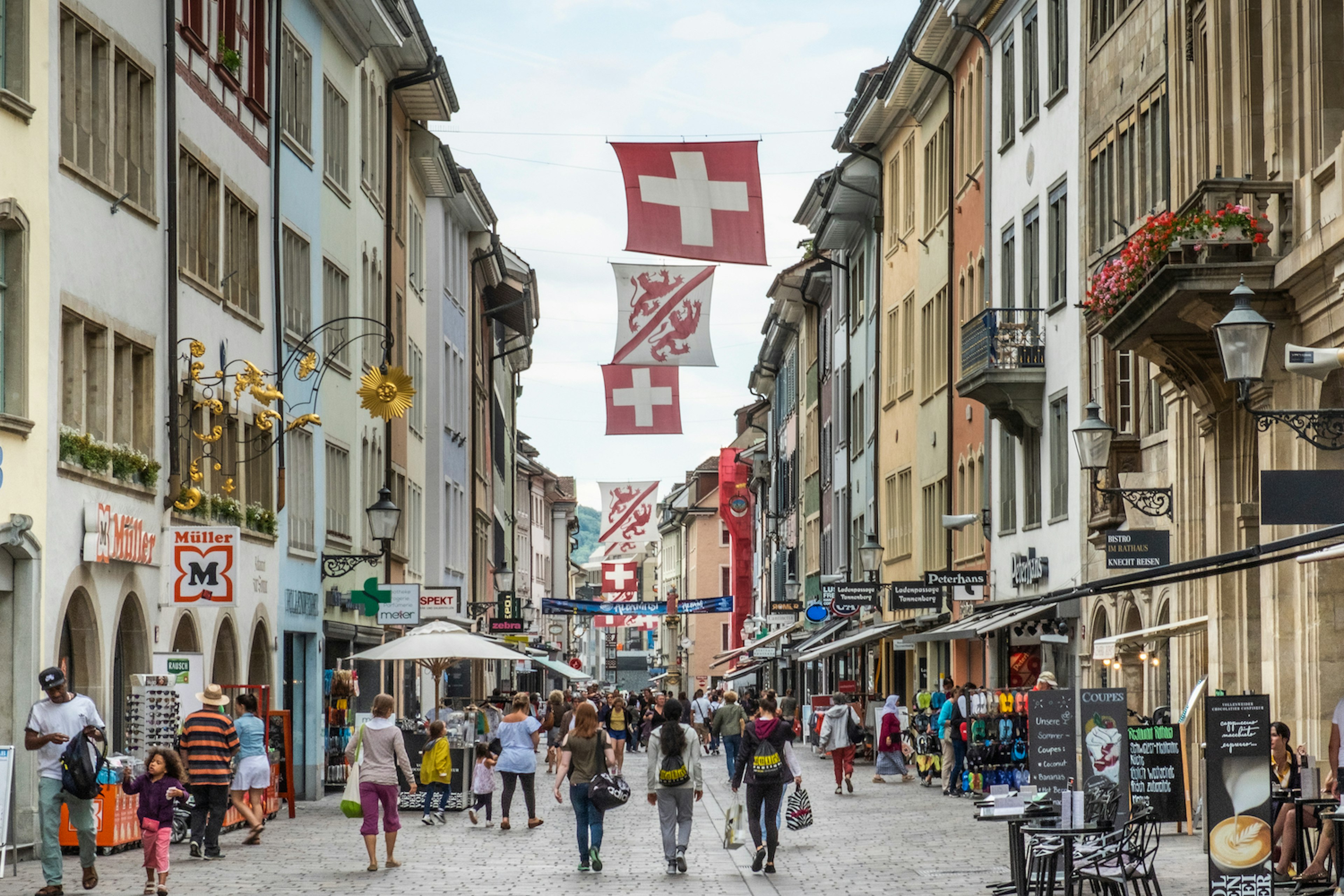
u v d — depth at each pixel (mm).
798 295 70375
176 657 23172
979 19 38500
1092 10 30672
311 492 34469
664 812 19203
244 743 22953
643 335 33094
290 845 22469
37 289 20281
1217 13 20438
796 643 68562
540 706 75562
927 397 45188
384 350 42844
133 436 24078
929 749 35125
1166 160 26203
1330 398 18078
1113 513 27922
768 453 91750
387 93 43719
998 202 37250
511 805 28047
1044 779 17062
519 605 56969
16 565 19797
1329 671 18156
